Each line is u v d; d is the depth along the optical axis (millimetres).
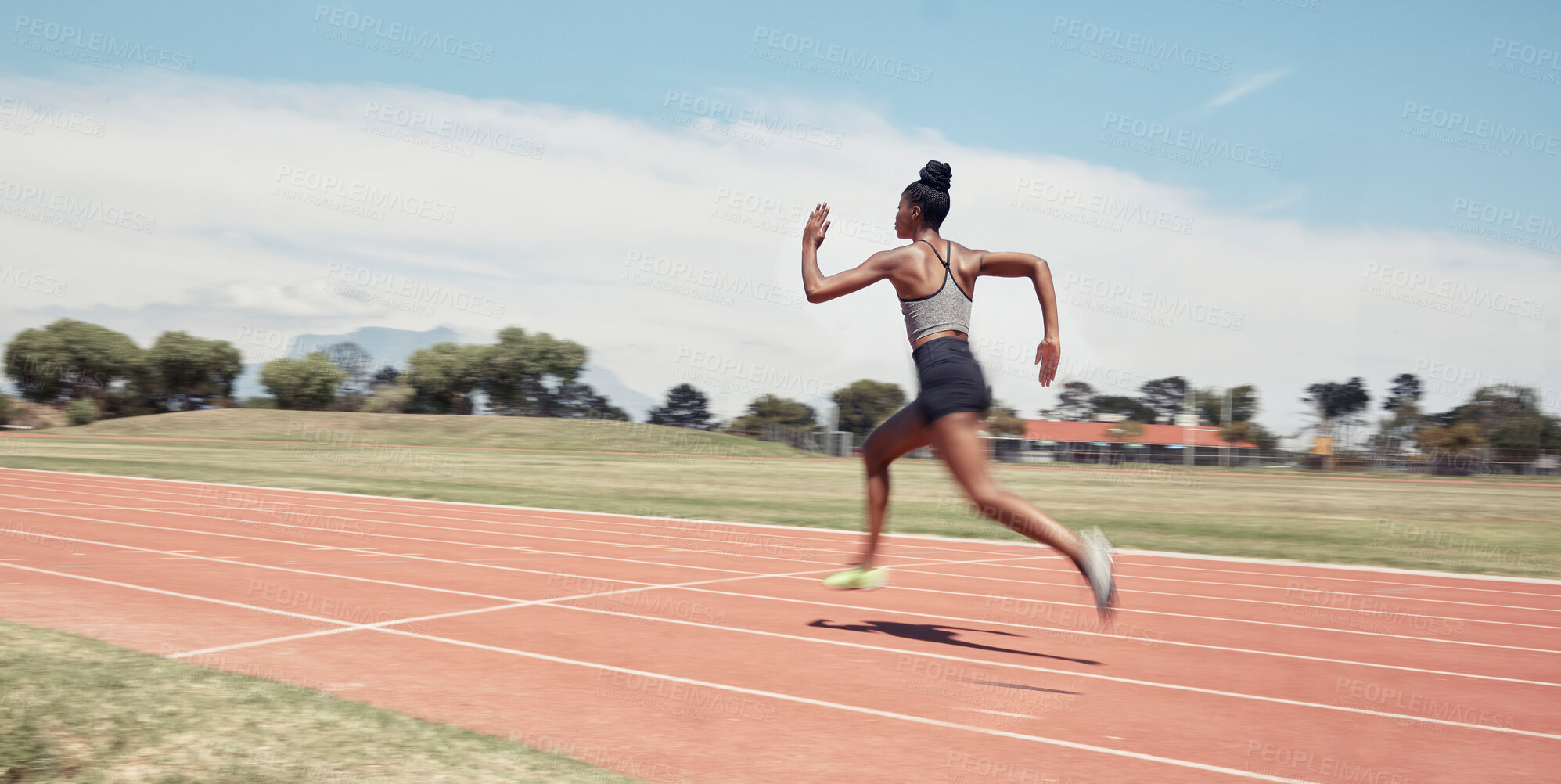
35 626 5582
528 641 5562
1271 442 96375
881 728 4012
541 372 100375
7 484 18844
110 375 87000
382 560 9172
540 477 27531
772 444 69000
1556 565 12016
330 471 26297
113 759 3125
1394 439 97938
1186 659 5641
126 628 5609
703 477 30109
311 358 93062
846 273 5262
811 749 3717
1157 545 13492
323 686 4422
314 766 3129
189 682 4039
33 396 84750
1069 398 117812
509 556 9844
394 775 3074
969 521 16078
